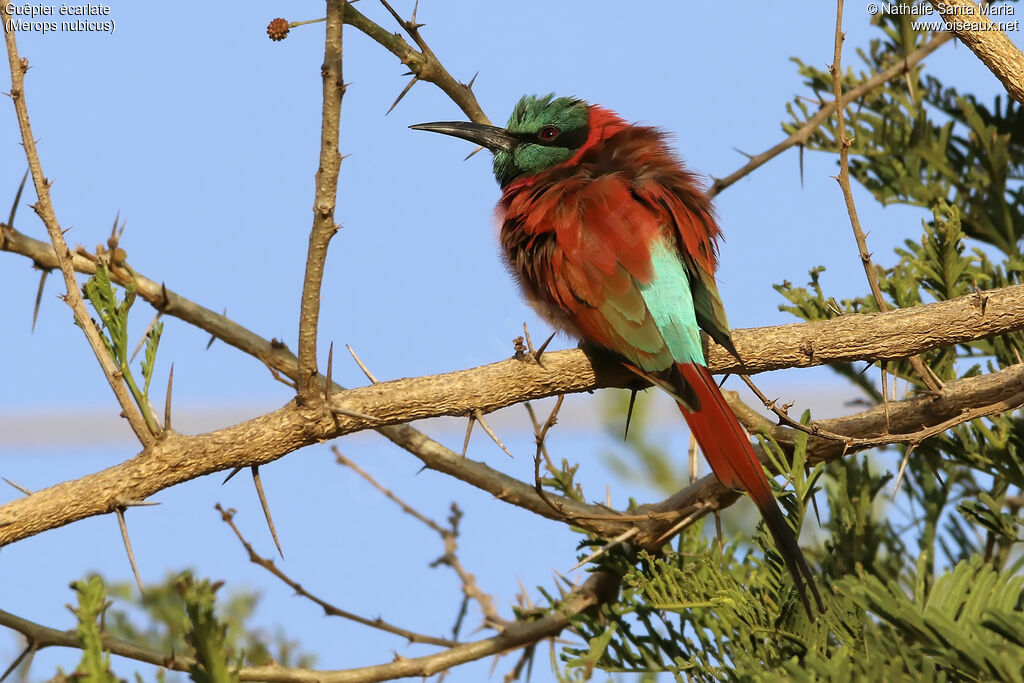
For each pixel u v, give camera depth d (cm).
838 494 898
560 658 758
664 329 818
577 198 890
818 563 905
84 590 575
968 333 736
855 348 743
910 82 1054
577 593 880
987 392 824
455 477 875
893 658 550
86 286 656
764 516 710
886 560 882
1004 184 1034
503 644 848
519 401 728
